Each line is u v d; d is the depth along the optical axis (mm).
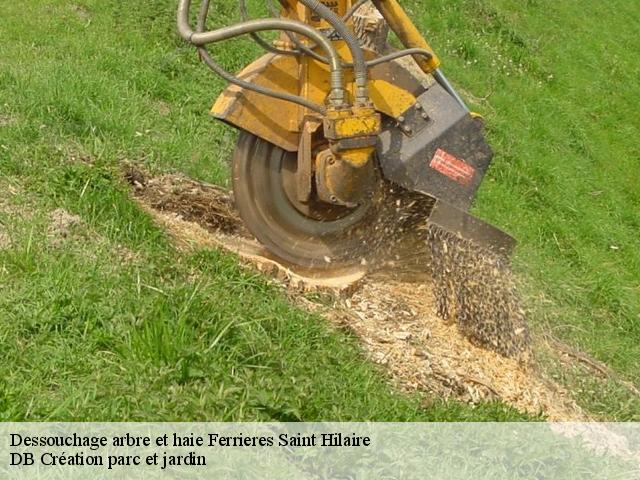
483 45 20922
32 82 11445
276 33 16328
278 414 6785
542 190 16172
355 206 8695
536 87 20781
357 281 9164
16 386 6438
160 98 13273
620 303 13148
